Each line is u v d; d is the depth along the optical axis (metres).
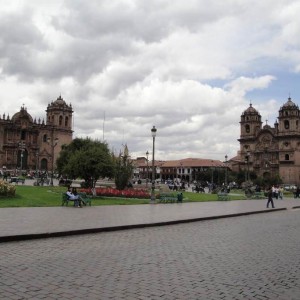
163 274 10.73
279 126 154.00
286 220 28.52
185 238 17.75
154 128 41.41
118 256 13.05
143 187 68.12
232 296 8.97
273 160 156.38
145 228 21.33
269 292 9.41
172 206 36.84
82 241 16.11
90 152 47.72
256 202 51.34
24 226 18.45
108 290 9.05
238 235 19.19
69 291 8.87
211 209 34.75
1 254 12.91
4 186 35.72
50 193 47.38
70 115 158.75
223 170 159.25
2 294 8.49
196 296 8.88
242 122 166.75
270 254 14.23
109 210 29.50
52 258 12.42
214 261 12.68
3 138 137.62
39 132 147.75
